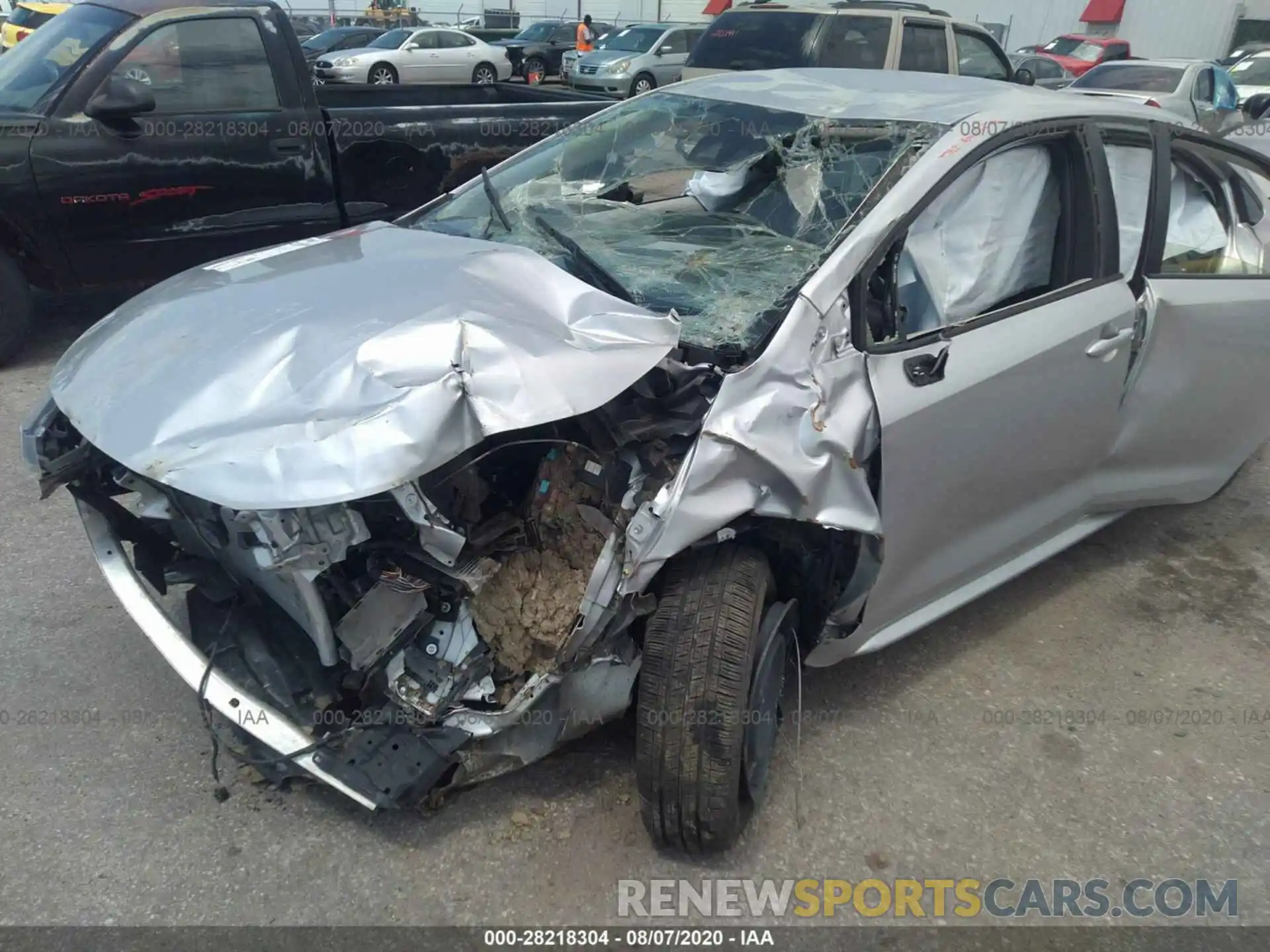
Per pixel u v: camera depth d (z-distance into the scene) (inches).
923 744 110.7
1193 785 107.2
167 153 200.8
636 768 97.6
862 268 96.8
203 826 94.6
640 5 1412.4
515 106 236.8
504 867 91.6
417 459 76.4
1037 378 109.8
